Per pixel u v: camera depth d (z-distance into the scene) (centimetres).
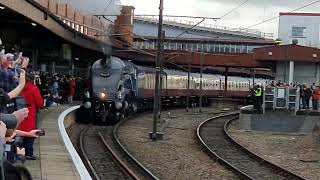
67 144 1550
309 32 6425
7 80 760
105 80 3122
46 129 1892
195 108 5250
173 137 2580
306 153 2208
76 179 1067
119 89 3131
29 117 1069
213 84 5766
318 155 2152
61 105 3164
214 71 6781
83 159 1703
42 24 2364
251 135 2873
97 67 3158
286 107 3161
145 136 2556
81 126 2847
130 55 4950
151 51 5931
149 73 4181
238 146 2262
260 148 2341
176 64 5919
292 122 3072
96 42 3828
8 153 529
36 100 1087
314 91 3331
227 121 3438
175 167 1702
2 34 2705
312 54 4025
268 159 2003
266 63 4459
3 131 376
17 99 774
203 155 2011
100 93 3083
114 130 2614
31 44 3175
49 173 1122
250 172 1669
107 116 3094
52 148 1476
